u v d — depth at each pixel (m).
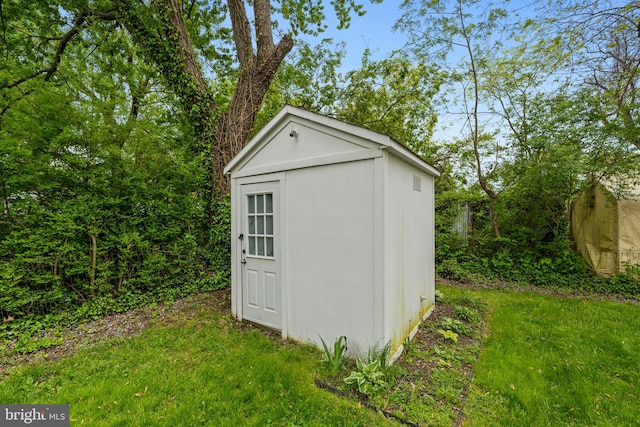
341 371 2.65
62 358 3.01
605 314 4.21
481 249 7.09
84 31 7.45
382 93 9.84
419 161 3.45
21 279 3.89
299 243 3.29
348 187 2.86
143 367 2.79
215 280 5.49
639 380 2.54
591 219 5.98
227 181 5.93
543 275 6.10
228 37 8.60
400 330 3.05
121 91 6.86
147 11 6.14
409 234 3.40
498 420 2.06
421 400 2.23
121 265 4.66
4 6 6.33
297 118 3.27
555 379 2.56
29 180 4.04
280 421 2.08
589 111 5.39
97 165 4.73
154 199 5.30
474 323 3.90
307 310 3.22
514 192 6.65
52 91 4.80
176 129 7.64
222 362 2.86
